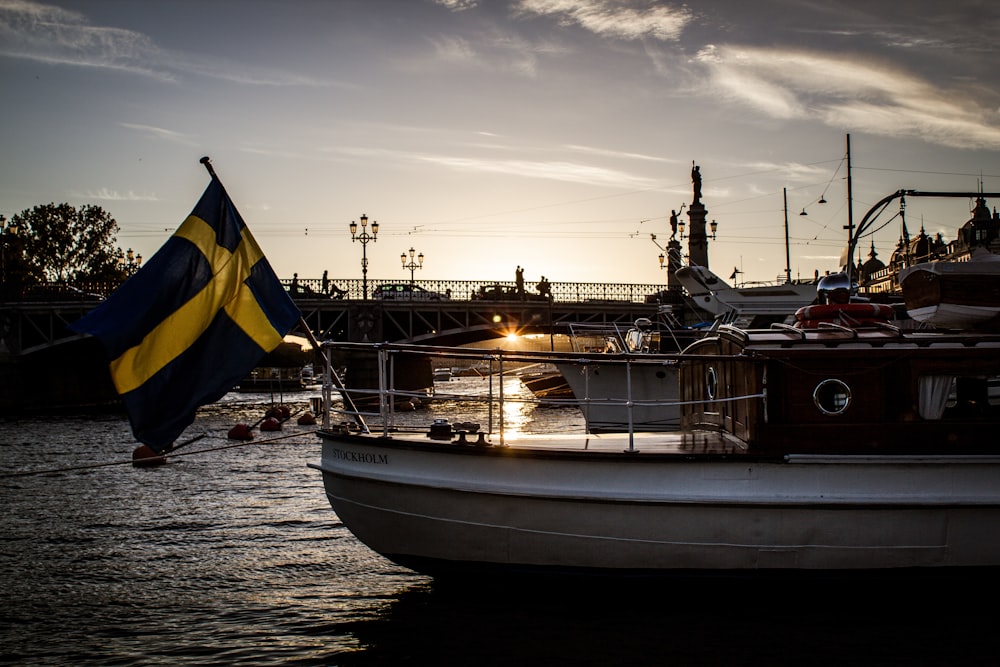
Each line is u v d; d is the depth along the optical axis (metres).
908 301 12.13
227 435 38.56
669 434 13.03
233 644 10.28
